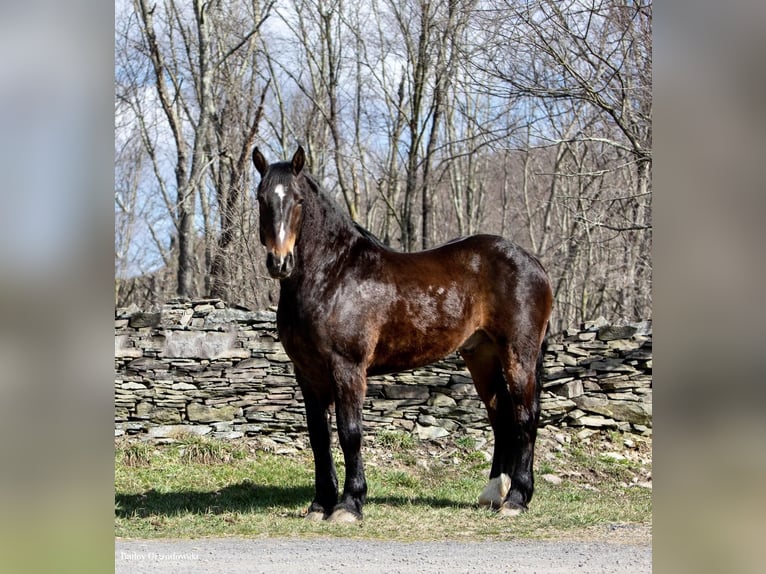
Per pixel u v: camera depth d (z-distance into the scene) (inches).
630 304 661.9
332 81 675.4
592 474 338.3
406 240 618.2
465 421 365.4
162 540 217.5
